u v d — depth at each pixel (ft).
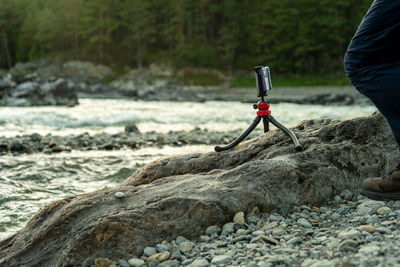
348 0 218.38
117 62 257.34
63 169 19.70
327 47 219.20
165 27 275.80
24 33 283.38
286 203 9.59
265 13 241.35
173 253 7.77
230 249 7.77
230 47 238.07
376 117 11.46
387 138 11.07
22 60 283.59
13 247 8.73
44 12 270.67
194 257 7.63
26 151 25.29
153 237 8.16
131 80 218.79
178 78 222.69
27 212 13.34
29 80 75.15
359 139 11.19
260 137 12.27
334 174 10.35
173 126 44.42
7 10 292.61
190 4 265.95
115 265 7.52
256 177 9.78
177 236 8.32
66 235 8.39
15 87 72.64
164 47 281.95
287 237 7.90
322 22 215.51
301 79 210.38
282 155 10.81
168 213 8.56
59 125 43.39
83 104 81.51
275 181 9.71
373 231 7.36
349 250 6.69
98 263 7.49
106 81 222.28
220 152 11.83
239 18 269.23
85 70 234.38
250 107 82.07
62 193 15.81
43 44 280.10
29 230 9.18
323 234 7.86
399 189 8.44
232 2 267.59
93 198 9.41
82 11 275.39
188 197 8.89
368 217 8.38
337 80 191.21
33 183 17.13
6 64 293.23
